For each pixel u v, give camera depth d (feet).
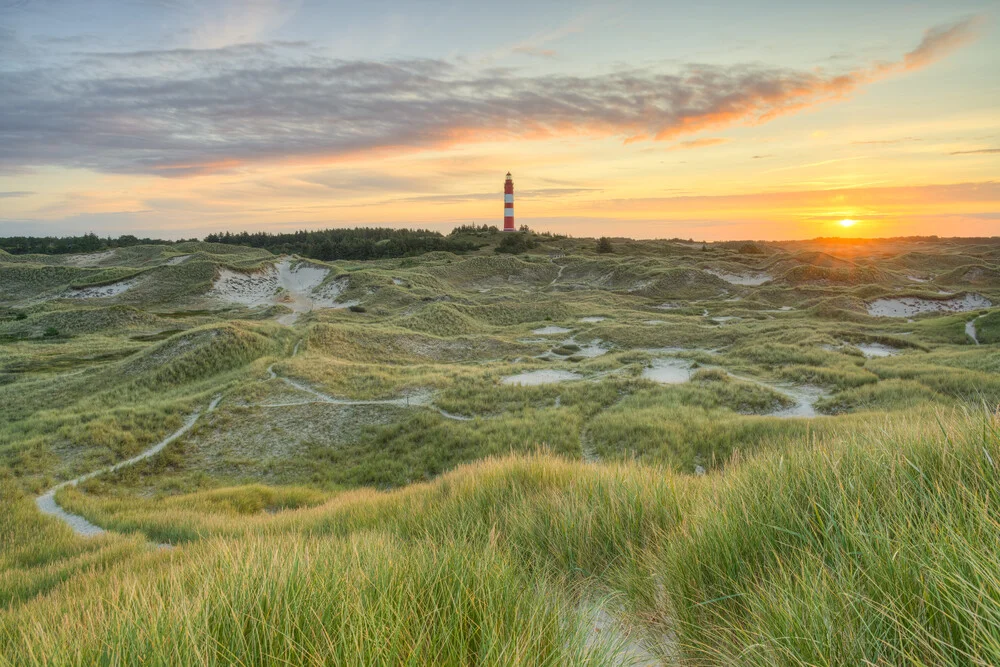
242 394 99.40
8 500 61.31
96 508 56.49
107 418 87.51
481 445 72.90
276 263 334.03
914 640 5.50
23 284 295.28
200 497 60.34
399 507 25.41
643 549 11.89
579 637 7.03
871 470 9.50
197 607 7.04
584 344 157.38
